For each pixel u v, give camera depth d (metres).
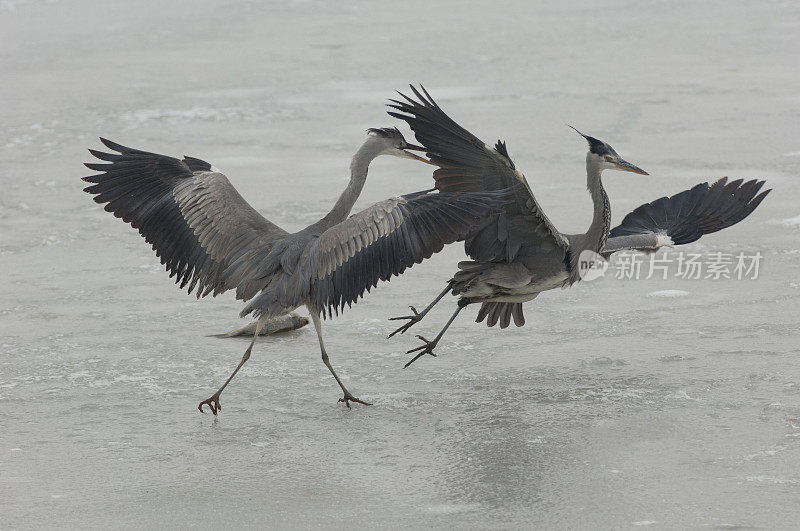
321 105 26.02
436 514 8.92
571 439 10.34
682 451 9.98
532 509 8.97
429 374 12.16
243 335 13.41
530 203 11.63
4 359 12.55
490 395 11.51
